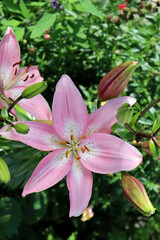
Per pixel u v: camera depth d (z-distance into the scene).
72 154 0.57
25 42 1.00
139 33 1.13
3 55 0.58
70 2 0.88
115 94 0.56
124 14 1.03
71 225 1.59
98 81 1.18
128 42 1.18
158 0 1.00
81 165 0.57
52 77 1.13
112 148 0.55
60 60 1.09
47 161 0.56
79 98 0.55
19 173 0.67
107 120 0.57
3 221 1.27
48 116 0.60
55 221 1.47
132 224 1.57
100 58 1.12
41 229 1.55
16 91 0.62
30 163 0.68
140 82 1.08
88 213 1.17
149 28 1.16
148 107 0.57
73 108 0.56
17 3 0.98
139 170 1.08
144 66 1.09
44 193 1.28
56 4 0.92
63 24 0.97
